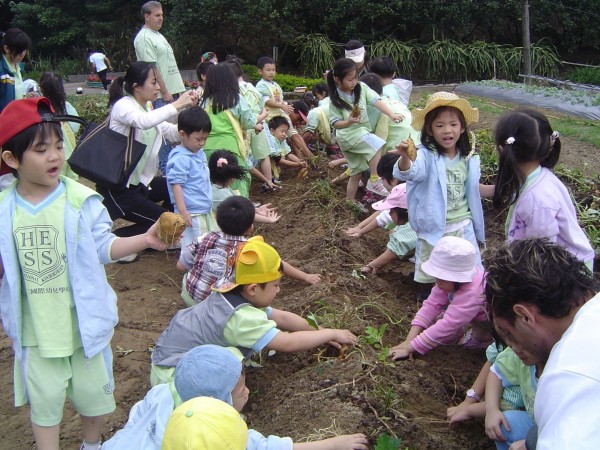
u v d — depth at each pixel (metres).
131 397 4.14
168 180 5.59
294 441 3.25
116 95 6.89
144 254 6.62
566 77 22.73
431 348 4.07
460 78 22.08
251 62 22.50
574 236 3.79
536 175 3.79
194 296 4.29
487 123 10.50
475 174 4.57
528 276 2.21
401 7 21.67
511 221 3.89
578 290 2.20
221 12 20.67
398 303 5.07
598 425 1.68
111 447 2.73
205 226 5.72
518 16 23.11
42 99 2.98
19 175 3.05
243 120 6.69
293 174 9.16
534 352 2.32
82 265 3.11
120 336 4.85
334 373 3.76
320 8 21.92
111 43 24.09
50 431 3.18
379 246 6.27
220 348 2.76
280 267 3.66
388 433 3.27
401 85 9.26
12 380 4.45
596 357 1.78
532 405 2.95
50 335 3.06
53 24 24.69
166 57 8.27
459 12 22.20
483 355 4.26
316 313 4.58
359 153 7.07
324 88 10.24
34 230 3.06
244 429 2.31
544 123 3.73
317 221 6.77
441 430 3.47
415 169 4.39
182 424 2.22
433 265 4.00
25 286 3.07
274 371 4.14
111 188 5.92
